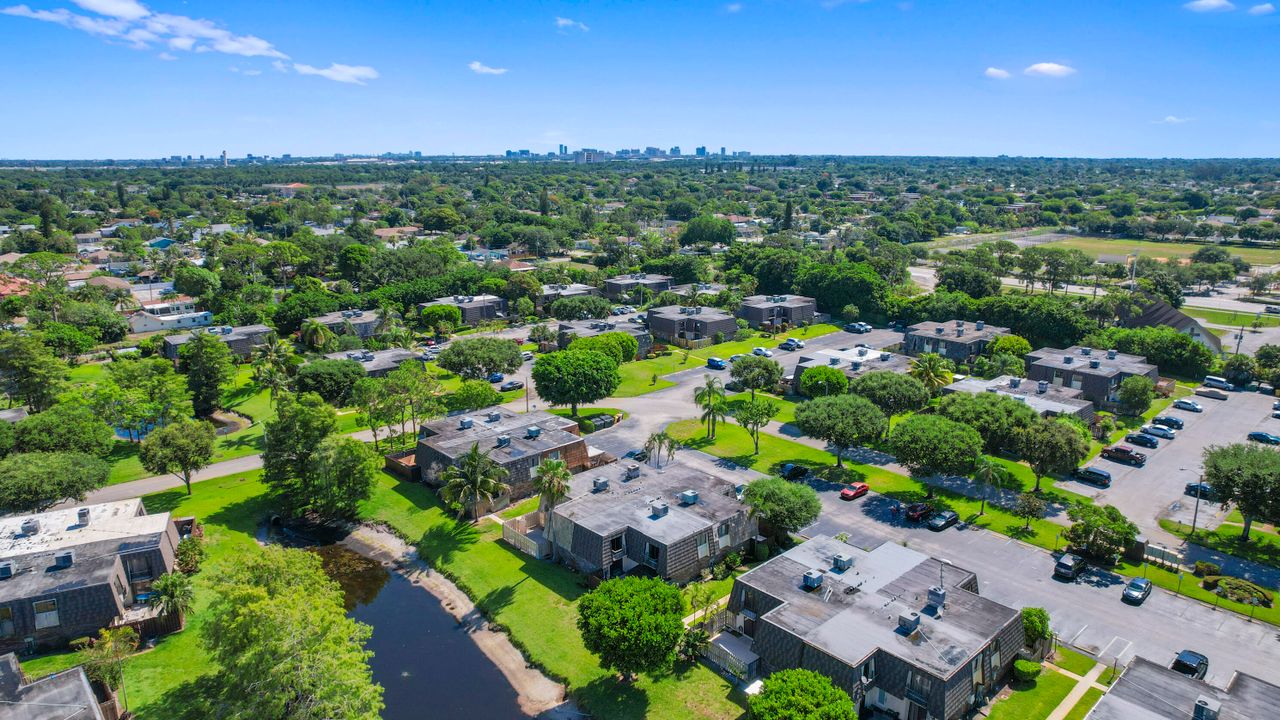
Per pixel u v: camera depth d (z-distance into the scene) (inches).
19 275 7583.7
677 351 5979.3
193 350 4534.9
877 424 3457.2
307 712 1787.6
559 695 2143.2
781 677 1838.1
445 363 5064.0
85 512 2719.0
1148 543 2906.0
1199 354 5187.0
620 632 1999.3
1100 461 3774.6
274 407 4498.0
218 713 1883.6
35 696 1861.5
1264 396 4862.2
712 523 2731.3
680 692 2107.5
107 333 6358.3
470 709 2090.3
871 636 2028.8
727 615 2375.7
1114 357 5059.1
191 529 3014.3
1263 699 1835.6
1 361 4136.3
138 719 2025.1
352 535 3147.1
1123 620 2412.6
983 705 2016.5
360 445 3164.4
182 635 2410.2
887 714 1959.9
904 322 6860.2
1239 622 2397.9
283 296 7445.9
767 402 3887.8
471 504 3147.1
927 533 2994.6
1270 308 7288.4
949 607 2176.4
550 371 4146.2
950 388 4488.2
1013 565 2751.0
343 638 1886.1
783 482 2952.8
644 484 3115.2
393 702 2117.4
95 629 2358.5
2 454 3213.6
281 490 3422.7
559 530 2802.7
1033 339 6008.9
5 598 2268.7
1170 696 1847.9
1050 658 2228.1
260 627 1798.7
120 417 3909.9
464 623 2506.2
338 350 5482.3
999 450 3892.7
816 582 2262.6
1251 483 2768.2
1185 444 3996.1
